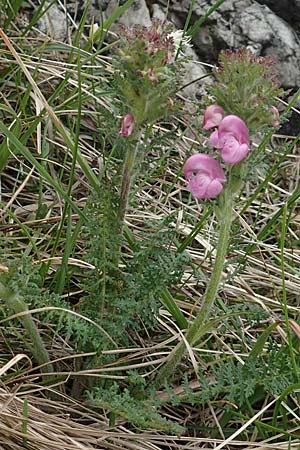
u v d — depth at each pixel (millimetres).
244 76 439
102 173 623
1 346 560
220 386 487
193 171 451
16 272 485
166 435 517
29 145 701
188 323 565
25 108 711
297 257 679
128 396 469
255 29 822
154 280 509
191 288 620
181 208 701
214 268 485
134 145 474
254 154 453
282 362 508
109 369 511
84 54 750
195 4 818
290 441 492
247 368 500
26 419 464
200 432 540
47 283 598
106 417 521
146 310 510
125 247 625
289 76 828
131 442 500
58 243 619
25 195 679
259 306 614
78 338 486
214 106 446
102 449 496
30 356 558
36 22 779
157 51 441
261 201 727
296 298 652
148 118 464
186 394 489
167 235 524
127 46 447
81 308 538
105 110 477
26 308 499
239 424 546
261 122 448
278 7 846
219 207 463
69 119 690
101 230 501
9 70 721
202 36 819
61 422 494
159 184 723
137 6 807
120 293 531
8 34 758
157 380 526
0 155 630
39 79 742
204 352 579
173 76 454
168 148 680
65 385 556
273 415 521
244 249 675
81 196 693
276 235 719
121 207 507
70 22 798
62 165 664
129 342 580
